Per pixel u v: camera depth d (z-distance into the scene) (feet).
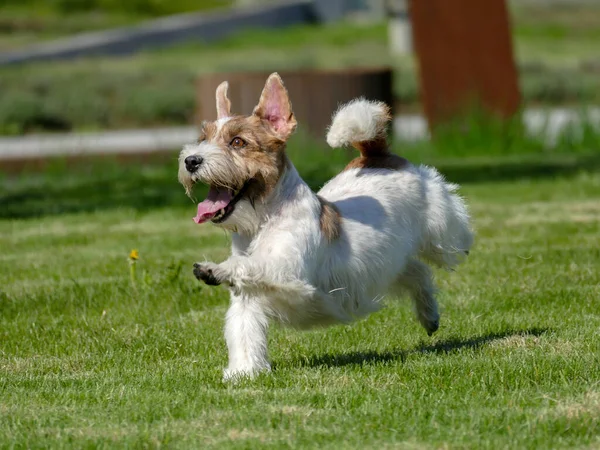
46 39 203.41
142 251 52.42
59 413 26.21
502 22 96.12
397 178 34.83
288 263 28.99
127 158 98.84
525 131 97.71
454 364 30.58
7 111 122.11
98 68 161.79
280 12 239.91
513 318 37.58
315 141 91.25
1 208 69.67
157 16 243.19
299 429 24.31
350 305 31.73
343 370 30.76
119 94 135.74
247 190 29.43
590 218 59.00
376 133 33.81
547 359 30.40
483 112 96.84
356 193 33.47
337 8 252.83
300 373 30.19
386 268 32.71
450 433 23.73
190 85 141.79
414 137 99.81
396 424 24.43
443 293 42.09
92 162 95.20
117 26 226.17
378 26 231.09
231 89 89.81
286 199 29.78
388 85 94.53
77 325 38.68
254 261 28.63
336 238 30.86
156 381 29.81
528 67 158.51
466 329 36.70
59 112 125.90
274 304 29.84
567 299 39.75
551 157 91.81
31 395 28.35
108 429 24.70
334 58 177.27
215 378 29.91
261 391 27.91
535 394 26.84
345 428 24.35
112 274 47.26
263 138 29.53
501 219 59.41
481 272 45.32
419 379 28.96
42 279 46.83
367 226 32.12
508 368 29.40
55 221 63.26
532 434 23.44
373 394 27.37
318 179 75.10
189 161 28.68
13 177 91.97
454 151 94.68
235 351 30.01
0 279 46.70
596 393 26.48
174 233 57.62
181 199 71.61
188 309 41.16
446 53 96.43
